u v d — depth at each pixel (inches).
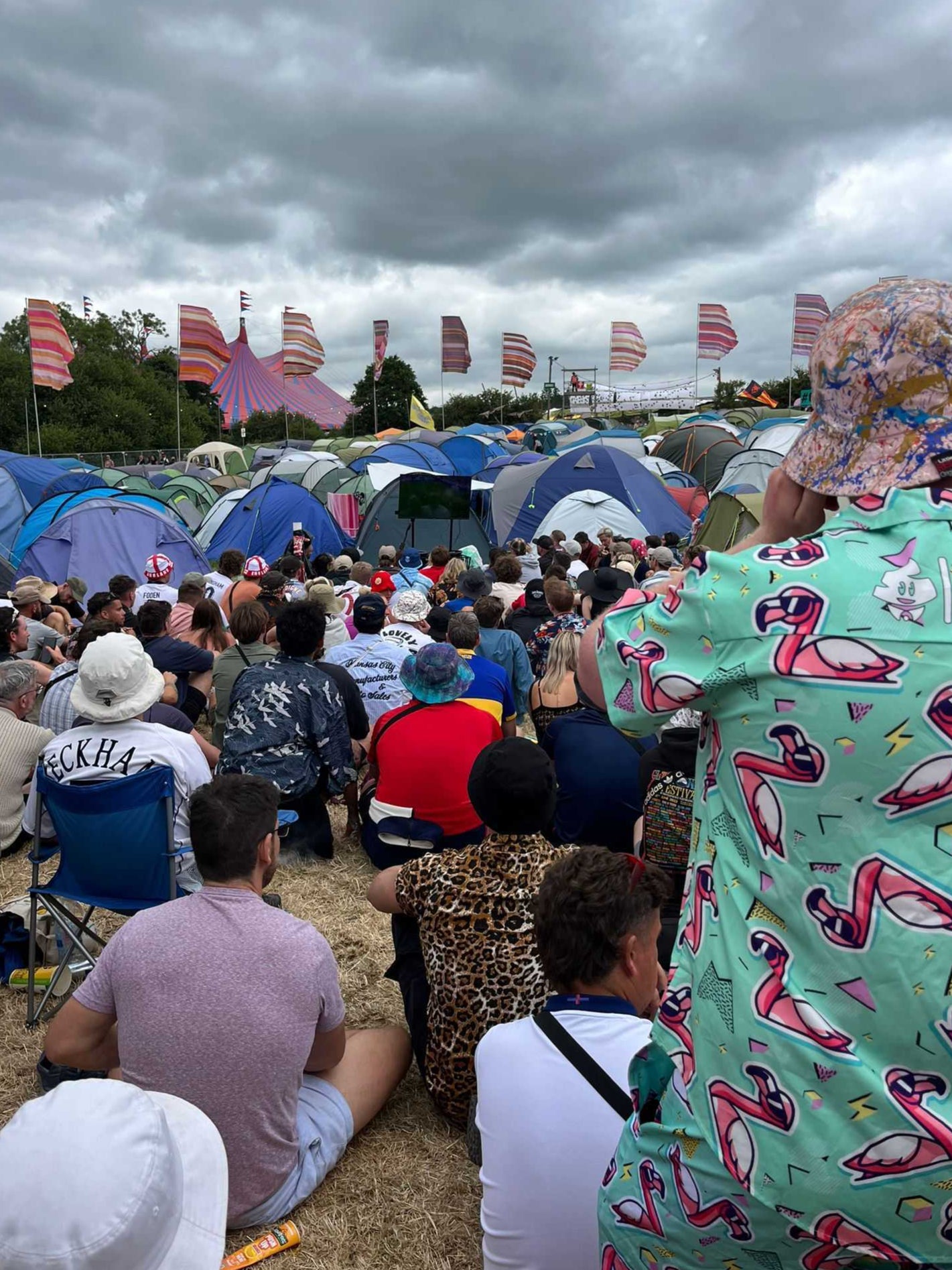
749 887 44.4
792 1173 42.2
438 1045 106.6
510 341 1416.1
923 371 43.0
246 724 185.8
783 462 49.3
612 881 78.3
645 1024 77.2
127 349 3132.4
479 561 464.1
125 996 90.4
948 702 40.2
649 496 706.8
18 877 184.4
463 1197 103.2
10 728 185.3
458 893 104.7
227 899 94.7
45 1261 43.8
